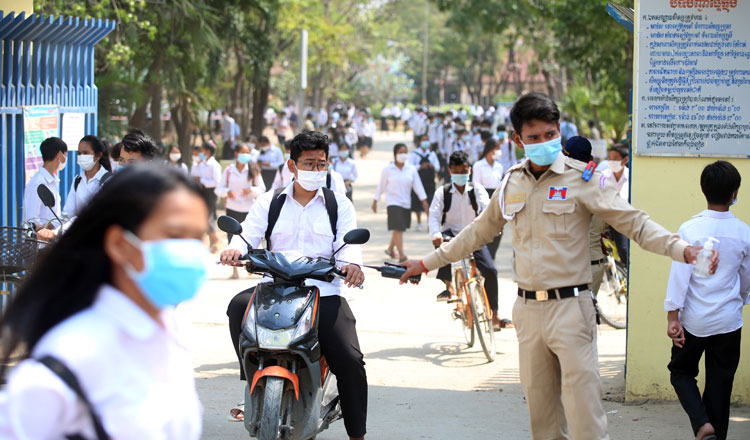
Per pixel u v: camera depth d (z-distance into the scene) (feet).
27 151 27.37
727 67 20.07
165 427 6.33
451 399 22.15
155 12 60.59
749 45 19.97
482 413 20.90
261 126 101.40
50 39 28.76
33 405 5.74
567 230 13.75
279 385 14.39
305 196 16.88
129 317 6.18
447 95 334.24
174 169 6.45
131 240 6.12
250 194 42.34
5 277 21.84
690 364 17.16
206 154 49.52
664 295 20.89
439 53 263.08
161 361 6.38
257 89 100.01
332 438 18.76
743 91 20.07
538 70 119.75
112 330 6.11
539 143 13.42
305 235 16.76
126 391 6.10
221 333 29.25
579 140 17.81
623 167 33.09
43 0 43.19
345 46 157.58
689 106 20.27
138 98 64.39
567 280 13.74
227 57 89.25
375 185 89.61
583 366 13.57
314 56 143.33
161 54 64.54
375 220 62.54
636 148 20.56
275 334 14.51
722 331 16.56
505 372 25.03
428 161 57.62
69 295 6.13
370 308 34.35
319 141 16.30
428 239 53.57
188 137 73.61
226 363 25.32
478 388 23.27
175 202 6.20
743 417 19.98
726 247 16.42
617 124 81.41
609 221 13.78
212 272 41.93
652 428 19.16
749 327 20.56
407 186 45.19
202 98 75.36
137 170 6.30
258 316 14.84
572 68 103.96
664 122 20.39
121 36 59.00
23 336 6.08
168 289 6.13
